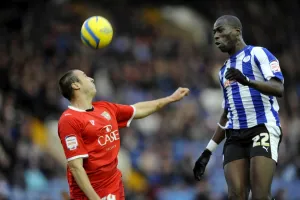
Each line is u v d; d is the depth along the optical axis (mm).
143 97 69188
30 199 48938
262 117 25031
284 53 85438
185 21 95688
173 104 68188
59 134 24891
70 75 25578
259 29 88625
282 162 57281
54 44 70125
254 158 24391
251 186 24266
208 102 72875
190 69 76625
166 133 63125
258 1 94438
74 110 25203
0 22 78312
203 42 91812
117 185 25250
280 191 48344
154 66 74438
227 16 25703
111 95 66812
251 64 25062
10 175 49031
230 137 25547
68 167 25156
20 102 60000
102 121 25281
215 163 60969
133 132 62062
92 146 24891
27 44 70500
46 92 62062
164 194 54688
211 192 50531
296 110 72312
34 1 80562
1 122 52938
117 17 86688
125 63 73938
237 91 25359
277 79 24203
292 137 64000
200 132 65375
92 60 70500
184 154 58812
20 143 52406
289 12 94375
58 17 77312
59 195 51094
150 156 58938
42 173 52438
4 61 63688
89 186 24125
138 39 82312
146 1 96500
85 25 27297
